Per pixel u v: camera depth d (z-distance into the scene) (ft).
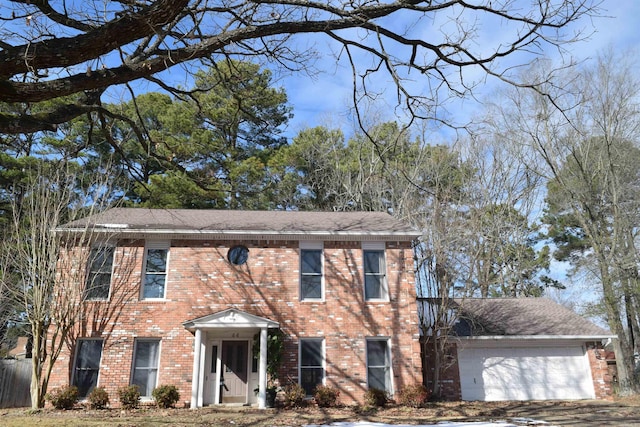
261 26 21.79
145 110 88.69
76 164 68.49
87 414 47.32
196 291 57.82
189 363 55.26
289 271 59.93
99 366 54.44
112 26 17.85
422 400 54.49
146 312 56.44
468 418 47.32
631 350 83.76
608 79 82.79
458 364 64.95
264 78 61.05
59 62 17.92
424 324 65.26
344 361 57.21
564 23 21.83
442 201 74.08
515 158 104.58
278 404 54.08
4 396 65.31
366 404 54.08
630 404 59.36
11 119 20.17
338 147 114.52
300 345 57.57
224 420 44.11
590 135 83.30
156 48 22.24
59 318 52.80
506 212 110.32
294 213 70.64
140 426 40.45
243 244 60.39
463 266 76.43
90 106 24.39
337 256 61.36
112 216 62.59
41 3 20.71
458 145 100.89
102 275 57.47
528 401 63.31
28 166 75.82
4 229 67.82
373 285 61.05
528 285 115.03
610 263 83.35
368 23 22.02
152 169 94.84
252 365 57.36
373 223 65.62
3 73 17.54
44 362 53.47
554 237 114.32
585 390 65.98
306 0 21.90
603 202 86.79
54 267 54.75
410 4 21.71
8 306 69.87
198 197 90.74
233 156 100.07
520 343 66.80
